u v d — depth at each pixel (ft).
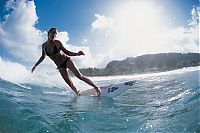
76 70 21.89
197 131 14.11
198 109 16.14
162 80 24.32
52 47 21.44
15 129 14.51
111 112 17.13
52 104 18.67
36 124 15.02
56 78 26.84
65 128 14.88
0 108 16.66
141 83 24.07
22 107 17.22
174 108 17.02
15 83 23.90
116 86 21.83
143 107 17.78
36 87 23.67
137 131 14.55
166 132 14.23
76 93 21.93
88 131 14.64
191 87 20.45
